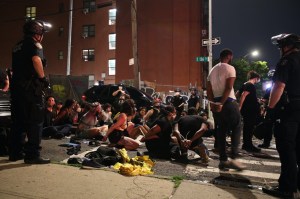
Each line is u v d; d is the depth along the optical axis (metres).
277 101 3.69
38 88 4.30
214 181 4.35
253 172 5.11
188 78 26.14
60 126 7.99
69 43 25.44
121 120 6.52
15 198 3.04
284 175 3.67
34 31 4.39
